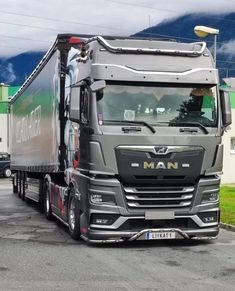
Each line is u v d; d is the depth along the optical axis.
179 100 10.12
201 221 10.18
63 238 11.32
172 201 10.02
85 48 10.49
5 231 12.38
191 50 10.45
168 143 9.89
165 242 10.70
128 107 9.90
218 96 10.34
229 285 7.34
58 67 12.15
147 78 9.98
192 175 10.02
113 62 9.98
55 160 12.55
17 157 21.88
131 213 9.84
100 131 9.73
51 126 13.06
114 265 8.60
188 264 8.68
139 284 7.37
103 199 9.80
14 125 23.06
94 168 9.79
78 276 7.84
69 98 11.25
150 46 10.30
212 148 10.16
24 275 7.90
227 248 10.13
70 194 11.37
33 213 16.27
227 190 22.75
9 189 28.27
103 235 9.82
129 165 9.76
